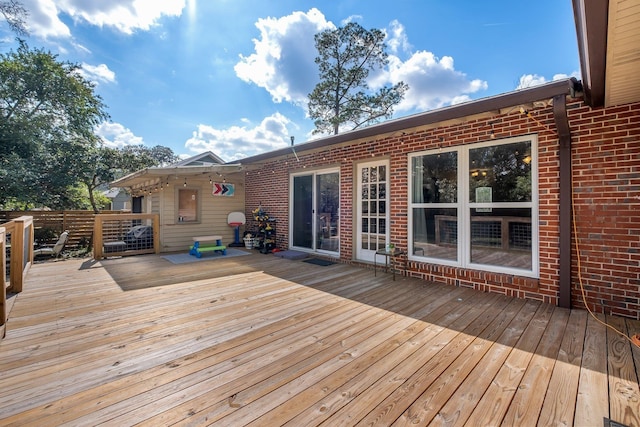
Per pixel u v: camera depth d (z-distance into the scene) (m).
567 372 2.18
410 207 5.29
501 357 2.42
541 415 1.73
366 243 6.13
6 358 2.42
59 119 12.75
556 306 3.68
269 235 8.27
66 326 3.08
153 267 6.04
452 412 1.76
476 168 4.54
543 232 3.86
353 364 2.33
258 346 2.64
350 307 3.66
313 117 15.77
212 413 1.76
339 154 6.57
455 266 4.75
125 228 8.33
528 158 4.05
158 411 1.78
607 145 3.39
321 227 7.21
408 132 5.26
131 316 3.36
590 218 3.51
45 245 9.15
